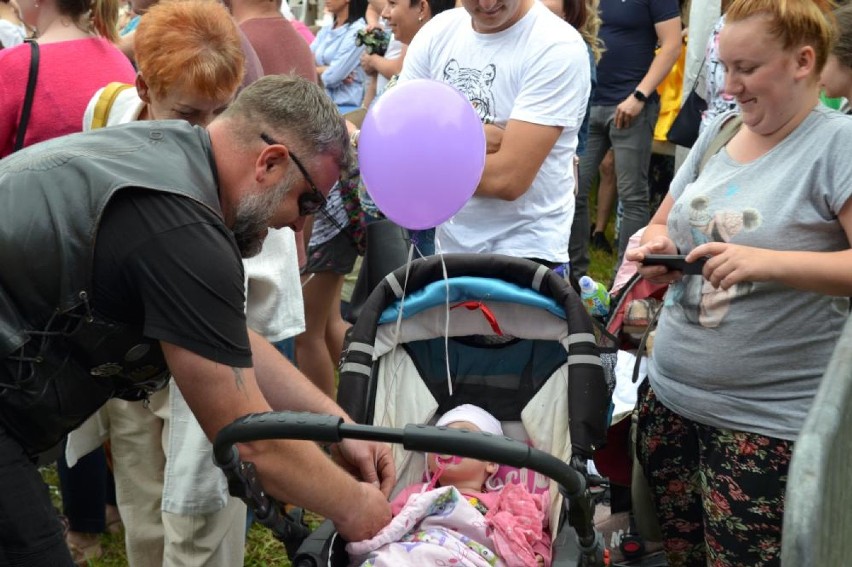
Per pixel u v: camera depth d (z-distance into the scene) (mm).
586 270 5758
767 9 2312
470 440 1839
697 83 4973
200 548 2949
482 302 2787
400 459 2803
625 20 5719
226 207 2176
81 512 3732
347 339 2846
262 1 4055
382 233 3414
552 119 3268
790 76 2354
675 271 2543
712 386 2559
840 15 2893
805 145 2408
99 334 2062
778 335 2469
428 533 2473
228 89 2736
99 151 2111
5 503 2094
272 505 2160
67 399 2127
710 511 2623
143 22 2771
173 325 1992
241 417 1954
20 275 2021
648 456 2816
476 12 3268
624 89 5770
